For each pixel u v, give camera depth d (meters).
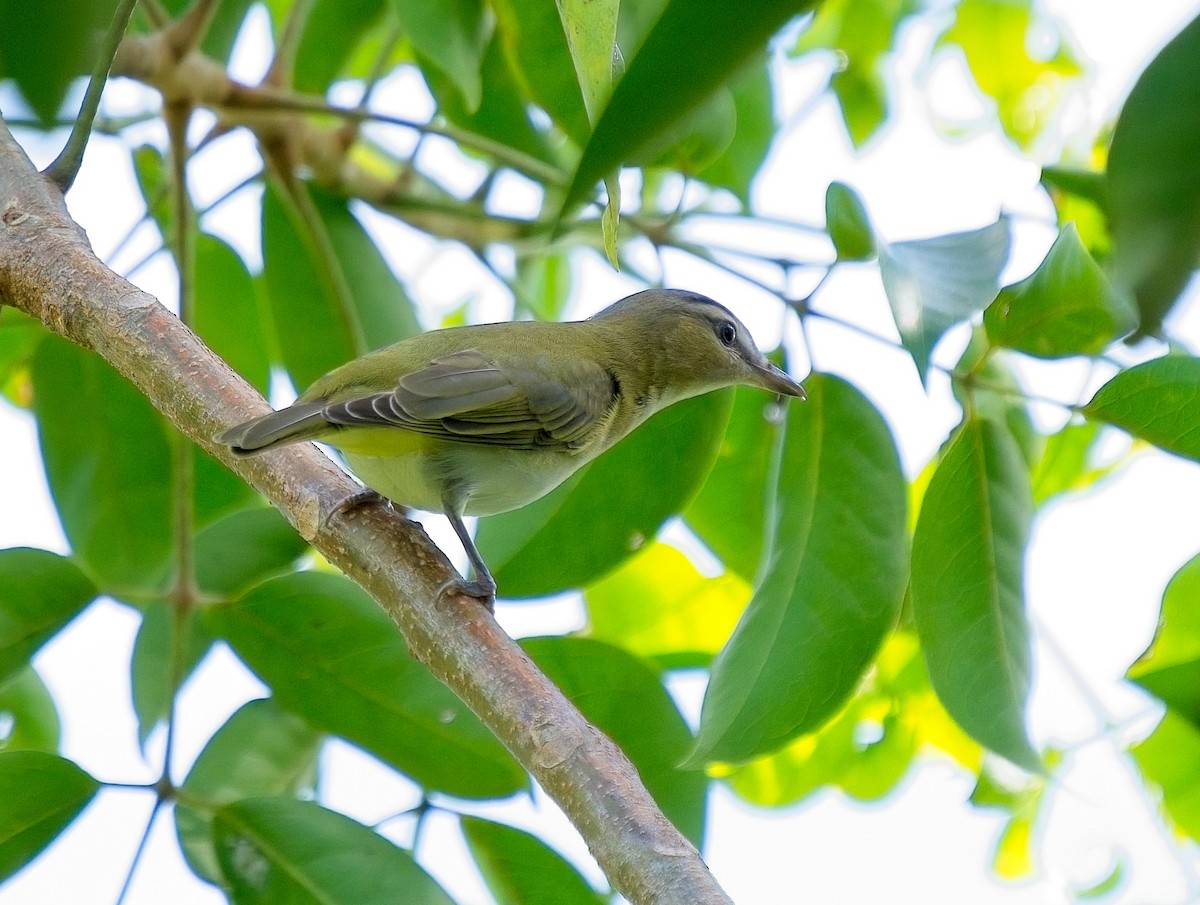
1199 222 3.51
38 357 9.78
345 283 9.98
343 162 10.22
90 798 7.02
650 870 5.14
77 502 9.74
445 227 10.62
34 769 6.94
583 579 8.38
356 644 7.81
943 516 7.18
